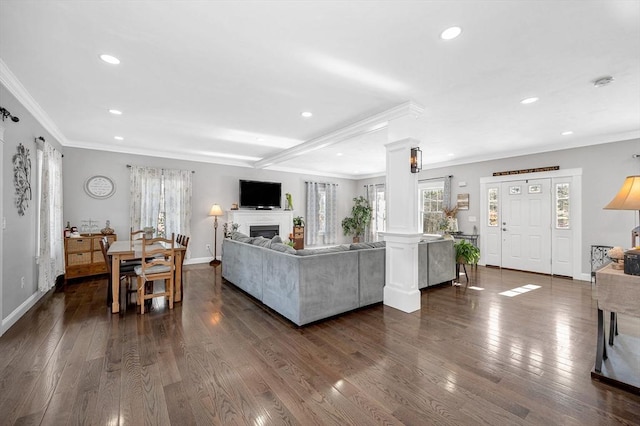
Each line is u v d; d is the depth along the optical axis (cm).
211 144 548
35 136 363
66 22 194
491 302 381
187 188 645
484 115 372
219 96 318
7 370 211
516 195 586
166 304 370
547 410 171
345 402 179
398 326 300
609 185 474
